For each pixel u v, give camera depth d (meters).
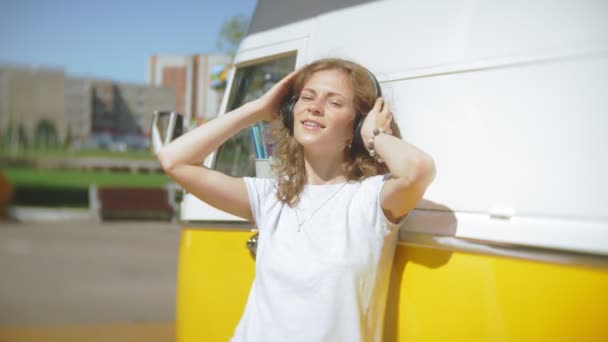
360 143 2.37
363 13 2.60
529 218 1.91
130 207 23.52
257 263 2.29
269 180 2.50
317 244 2.19
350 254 2.12
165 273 11.26
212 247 3.06
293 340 2.10
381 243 2.16
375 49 2.49
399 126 2.33
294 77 2.51
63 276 10.88
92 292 9.30
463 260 2.05
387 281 2.22
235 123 2.52
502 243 1.95
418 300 2.17
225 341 2.93
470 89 2.13
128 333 6.68
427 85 2.26
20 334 6.64
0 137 43.00
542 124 1.93
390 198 2.11
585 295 1.78
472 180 2.07
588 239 1.78
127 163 39.28
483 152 2.06
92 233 18.69
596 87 1.83
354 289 2.10
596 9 1.88
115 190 23.53
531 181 1.92
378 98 2.32
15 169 41.16
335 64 2.38
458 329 2.04
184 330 3.21
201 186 2.46
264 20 3.22
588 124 1.83
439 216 2.13
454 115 2.16
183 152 2.47
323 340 2.07
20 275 10.95
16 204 29.33
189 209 3.24
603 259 1.75
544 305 1.85
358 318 2.09
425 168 2.03
